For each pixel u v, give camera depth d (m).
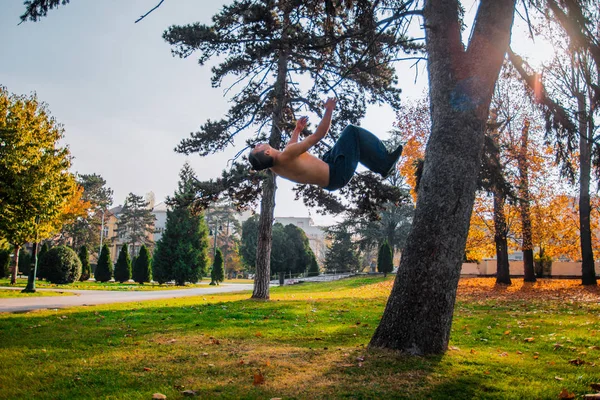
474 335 8.85
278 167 4.23
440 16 7.04
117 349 7.33
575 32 7.50
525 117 25.23
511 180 24.67
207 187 16.33
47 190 19.75
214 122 17.47
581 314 12.07
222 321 10.71
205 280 62.09
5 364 6.40
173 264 41.59
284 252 53.47
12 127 19.44
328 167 4.33
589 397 4.76
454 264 6.57
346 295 21.77
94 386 5.29
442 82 6.93
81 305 16.64
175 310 13.52
